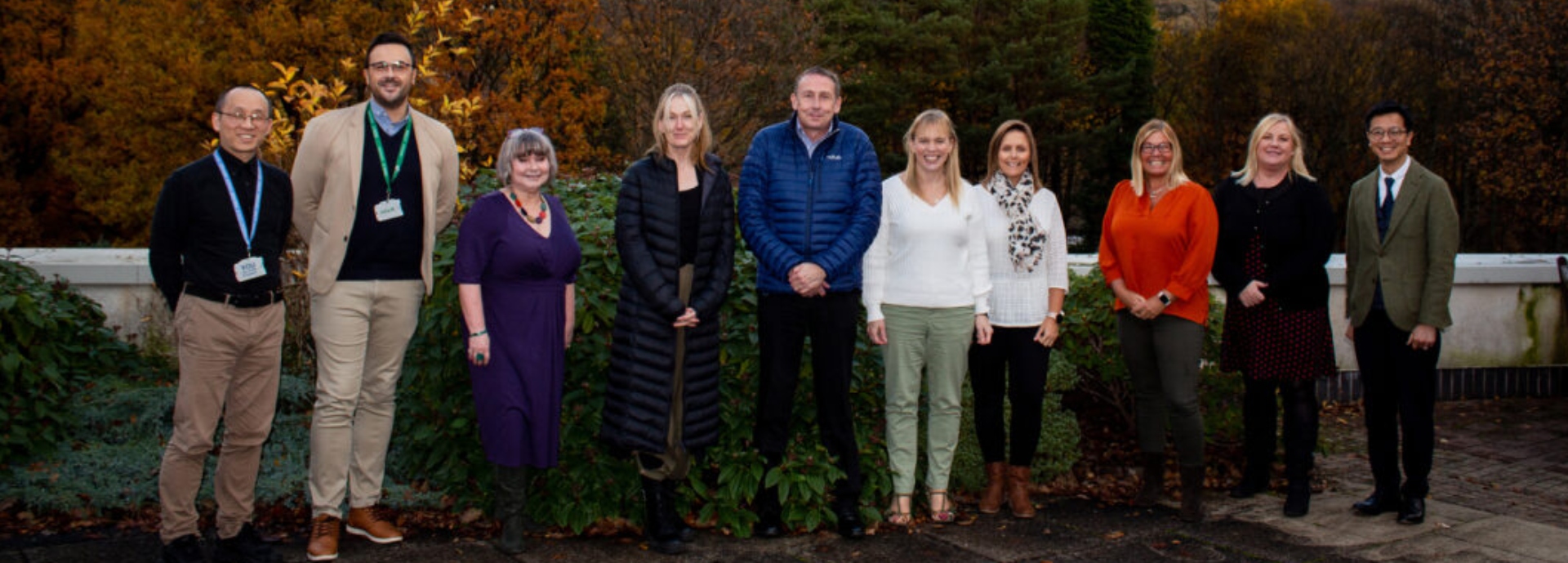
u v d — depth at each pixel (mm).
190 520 3570
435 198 3818
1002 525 4324
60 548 3734
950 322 4207
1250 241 4547
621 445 3732
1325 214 4406
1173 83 37375
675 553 3861
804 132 4035
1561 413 6992
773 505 4098
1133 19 36594
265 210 3498
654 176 3764
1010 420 4566
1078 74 34719
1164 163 4395
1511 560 3885
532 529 4113
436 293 4191
